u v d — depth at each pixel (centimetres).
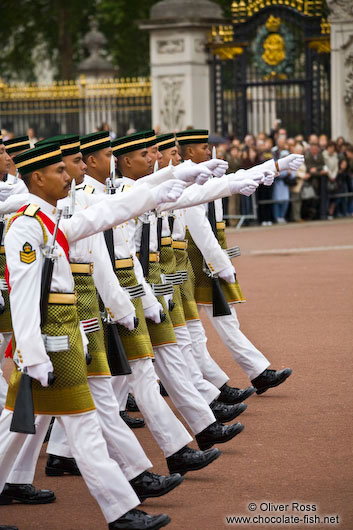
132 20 5034
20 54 5275
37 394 641
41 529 666
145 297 802
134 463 702
